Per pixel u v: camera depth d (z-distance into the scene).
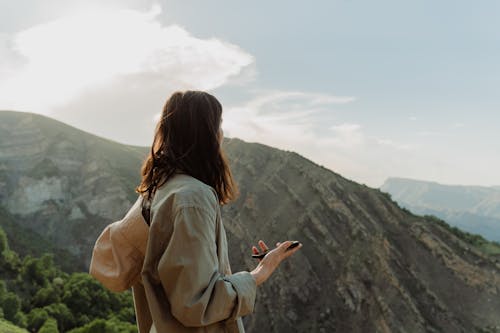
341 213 113.44
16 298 66.44
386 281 91.38
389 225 108.81
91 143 183.50
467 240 108.19
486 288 89.25
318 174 130.12
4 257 93.50
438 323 83.06
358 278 94.50
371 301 89.25
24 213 149.88
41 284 90.19
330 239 106.50
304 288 95.88
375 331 83.19
